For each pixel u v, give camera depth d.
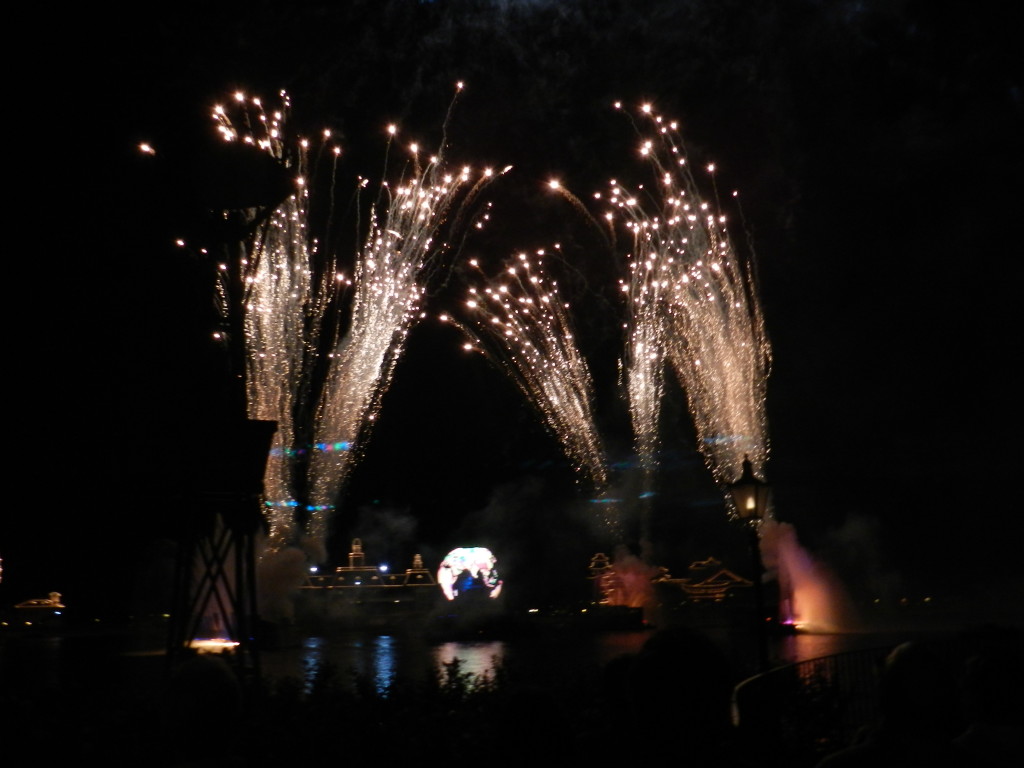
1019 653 4.86
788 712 9.12
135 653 24.11
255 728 7.64
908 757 3.99
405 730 7.93
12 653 24.52
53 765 7.36
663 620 37.28
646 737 4.00
